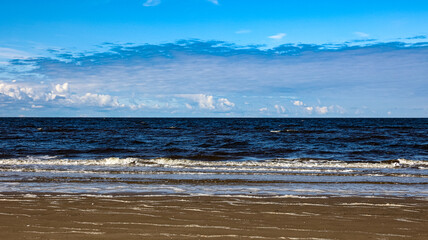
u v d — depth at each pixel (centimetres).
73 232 614
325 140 3491
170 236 601
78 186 1138
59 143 3058
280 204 880
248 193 1040
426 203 905
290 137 3912
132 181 1243
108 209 803
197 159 2100
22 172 1449
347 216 762
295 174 1453
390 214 783
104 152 2417
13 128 5978
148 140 3434
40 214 746
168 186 1153
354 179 1330
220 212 786
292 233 631
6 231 612
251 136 4100
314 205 873
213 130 5653
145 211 788
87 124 8662
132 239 580
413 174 1445
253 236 609
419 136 4066
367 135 4288
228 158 2128
